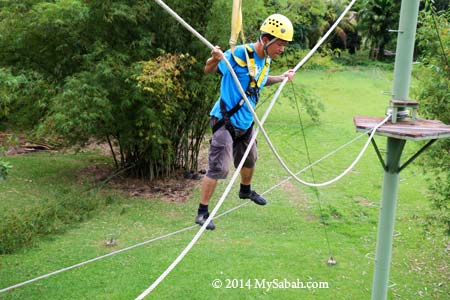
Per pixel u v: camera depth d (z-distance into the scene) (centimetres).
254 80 326
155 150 953
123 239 741
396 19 2495
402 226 808
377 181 1026
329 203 902
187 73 931
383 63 2581
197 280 616
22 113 1022
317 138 1363
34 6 868
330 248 718
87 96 832
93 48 897
